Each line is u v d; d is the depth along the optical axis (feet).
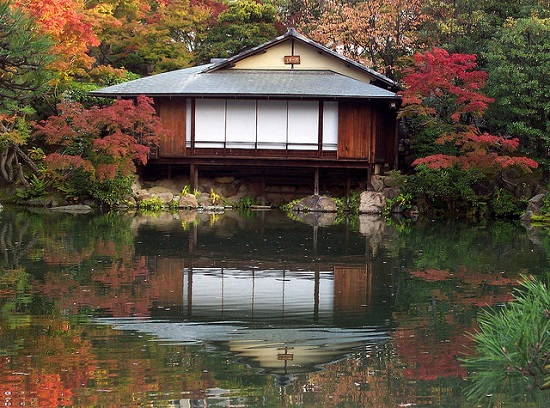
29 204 90.02
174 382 25.94
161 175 98.12
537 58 81.20
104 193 88.43
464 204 85.35
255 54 99.14
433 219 82.79
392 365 28.14
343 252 55.47
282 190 96.68
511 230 71.67
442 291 41.52
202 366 27.78
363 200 88.02
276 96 88.69
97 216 79.36
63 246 55.72
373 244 59.93
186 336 31.78
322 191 95.81
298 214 86.79
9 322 33.42
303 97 88.63
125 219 76.43
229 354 29.35
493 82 83.51
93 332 32.04
